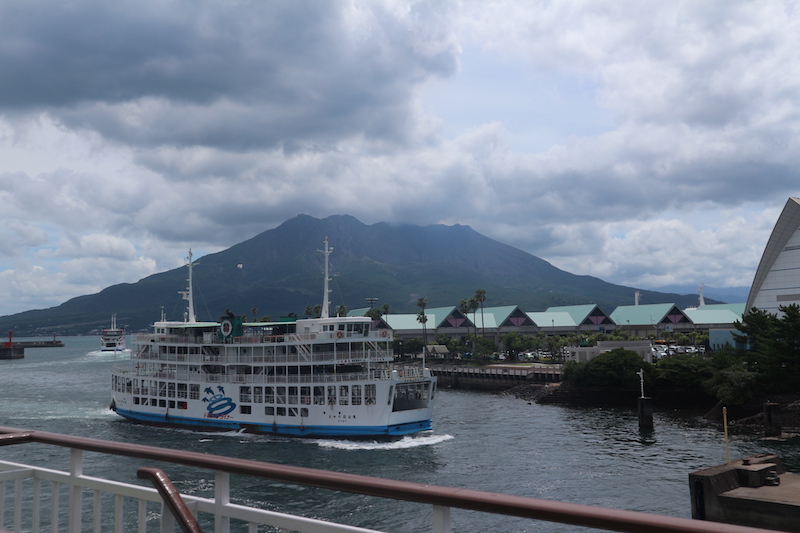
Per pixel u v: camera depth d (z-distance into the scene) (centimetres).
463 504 584
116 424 9344
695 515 4731
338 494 5300
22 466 970
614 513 526
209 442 7838
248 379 8288
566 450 7631
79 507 903
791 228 16175
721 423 9981
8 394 14075
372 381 7594
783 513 4350
